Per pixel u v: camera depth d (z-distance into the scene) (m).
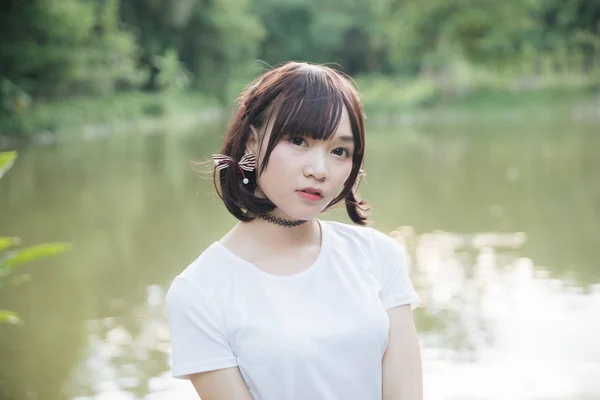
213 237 7.25
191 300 1.31
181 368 1.29
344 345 1.29
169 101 31.44
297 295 1.32
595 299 4.82
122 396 3.56
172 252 6.64
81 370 3.92
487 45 31.06
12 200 9.83
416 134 19.45
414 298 1.42
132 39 30.33
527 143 15.88
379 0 36.16
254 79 1.41
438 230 7.21
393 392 1.37
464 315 4.59
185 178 11.77
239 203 1.37
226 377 1.28
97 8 27.69
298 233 1.38
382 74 51.66
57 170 13.09
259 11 49.78
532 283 5.25
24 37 22.78
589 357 3.84
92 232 7.60
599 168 11.43
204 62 38.78
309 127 1.28
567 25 29.47
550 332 4.22
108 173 12.60
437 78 37.59
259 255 1.35
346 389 1.29
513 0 30.25
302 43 50.56
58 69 23.42
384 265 1.42
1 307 5.10
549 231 7.04
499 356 3.88
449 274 5.58
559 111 28.36
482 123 23.53
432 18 31.62
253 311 1.29
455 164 12.55
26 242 7.18
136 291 5.42
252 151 1.35
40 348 4.29
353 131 1.31
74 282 5.70
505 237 6.82
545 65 33.62
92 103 25.69
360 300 1.33
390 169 12.08
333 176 1.30
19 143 18.92
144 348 4.24
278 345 1.27
